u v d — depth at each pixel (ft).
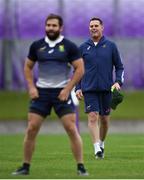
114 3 301.43
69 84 86.53
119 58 116.26
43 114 87.51
